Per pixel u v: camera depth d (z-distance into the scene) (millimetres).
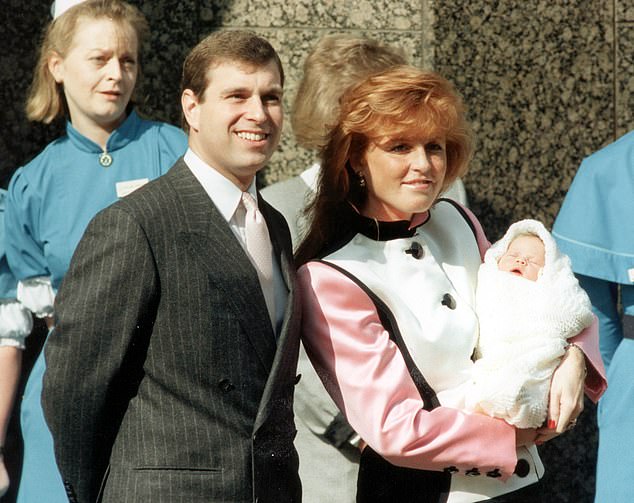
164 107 10953
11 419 10492
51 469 9359
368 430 6723
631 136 9805
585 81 11297
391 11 11172
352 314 6812
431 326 6855
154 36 10938
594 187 9750
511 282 7023
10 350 9844
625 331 9711
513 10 11188
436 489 6855
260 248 6895
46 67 9664
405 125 6789
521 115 11242
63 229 9445
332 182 7094
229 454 6598
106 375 6574
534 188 11281
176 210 6711
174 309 6602
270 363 6777
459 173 7203
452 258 7234
